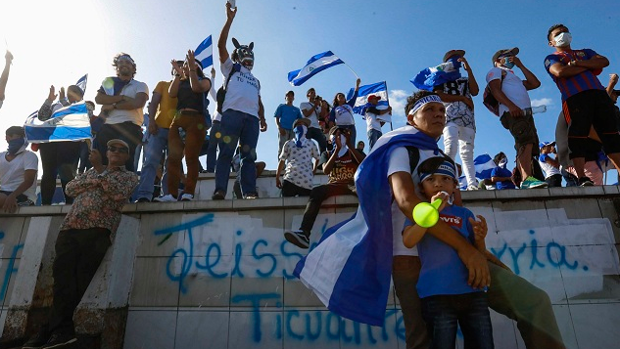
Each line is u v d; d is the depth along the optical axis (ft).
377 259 6.93
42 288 12.60
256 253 12.72
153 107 16.55
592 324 10.89
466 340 6.14
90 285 11.76
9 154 16.87
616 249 11.44
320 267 7.62
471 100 16.37
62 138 16.80
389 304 11.65
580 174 13.73
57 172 18.58
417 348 6.42
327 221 12.56
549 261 11.53
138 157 20.62
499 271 6.47
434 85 16.33
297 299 12.10
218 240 13.01
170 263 12.95
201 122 15.52
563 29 14.88
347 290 7.00
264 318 12.05
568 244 11.63
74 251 11.62
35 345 10.93
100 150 16.28
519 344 10.95
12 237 13.88
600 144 14.56
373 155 7.32
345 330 11.61
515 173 17.61
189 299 12.50
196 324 12.23
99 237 11.82
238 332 12.02
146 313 12.48
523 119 14.94
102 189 12.30
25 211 14.03
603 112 13.88
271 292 12.27
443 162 6.79
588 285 11.21
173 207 13.46
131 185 12.69
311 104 26.43
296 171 16.56
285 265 12.46
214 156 25.86
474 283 5.93
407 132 7.32
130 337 12.28
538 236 11.79
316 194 12.42
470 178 15.55
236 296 12.37
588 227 11.71
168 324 12.31
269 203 13.03
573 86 14.29
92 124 20.48
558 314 11.05
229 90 15.49
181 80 16.07
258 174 25.43
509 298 6.29
